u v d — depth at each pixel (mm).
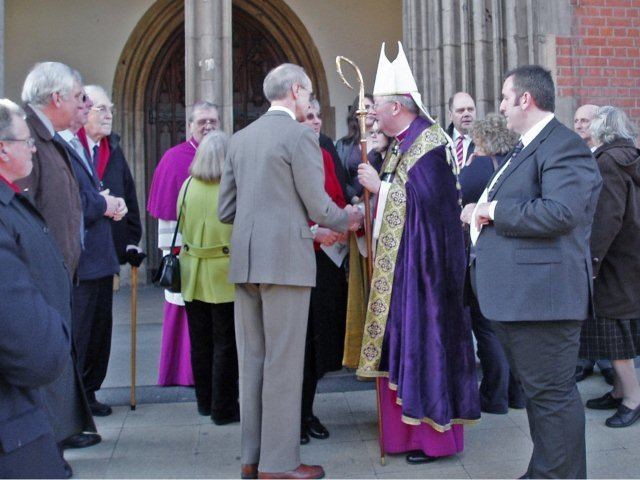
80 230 3371
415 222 3449
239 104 9867
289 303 3188
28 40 9070
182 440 3852
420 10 6148
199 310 4125
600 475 3328
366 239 3586
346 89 9617
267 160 3154
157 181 4496
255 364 3318
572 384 2900
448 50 5863
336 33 9586
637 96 6105
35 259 2225
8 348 1830
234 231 3238
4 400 1905
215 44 5328
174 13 9430
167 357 4809
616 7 6055
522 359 2912
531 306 2814
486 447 3709
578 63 6000
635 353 4031
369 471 3416
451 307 3482
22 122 2246
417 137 3555
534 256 2824
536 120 2963
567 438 2861
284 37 9641
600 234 3900
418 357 3395
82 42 9234
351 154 4648
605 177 3920
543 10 5922
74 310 3824
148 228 9648
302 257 3174
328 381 4938
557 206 2703
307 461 3545
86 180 3795
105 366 4266
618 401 4230
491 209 2873
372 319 3541
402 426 3586
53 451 2014
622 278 3957
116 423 4133
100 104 4203
